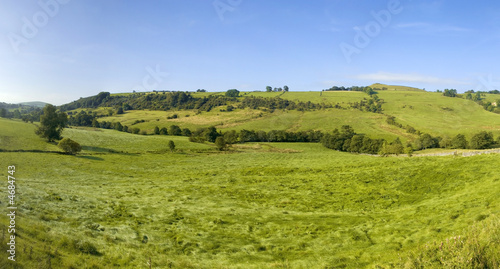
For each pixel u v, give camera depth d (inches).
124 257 611.5
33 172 1755.7
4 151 2391.7
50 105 3176.7
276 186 1521.9
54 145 2972.4
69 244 601.3
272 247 751.1
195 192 1449.3
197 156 3235.7
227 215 1048.8
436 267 418.6
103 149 3196.4
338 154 3801.7
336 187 1384.1
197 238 814.5
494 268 371.2
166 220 968.9
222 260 672.4
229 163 2746.1
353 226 861.8
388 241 701.9
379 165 1659.7
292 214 1051.9
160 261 621.3
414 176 1259.8
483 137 3956.7
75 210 944.3
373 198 1147.3
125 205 1120.2
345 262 613.3
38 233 615.5
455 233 597.6
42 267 451.2
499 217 542.9
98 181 1691.7
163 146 3750.0
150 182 1715.1
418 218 818.8
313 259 657.6
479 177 1016.9
